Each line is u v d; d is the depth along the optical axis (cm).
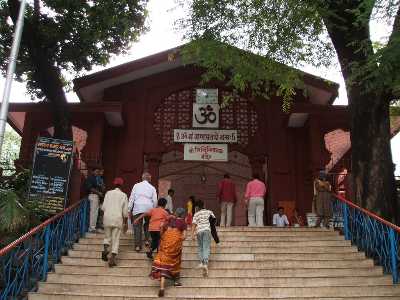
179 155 1638
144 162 1466
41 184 1000
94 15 1261
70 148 1038
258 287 686
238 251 846
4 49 1280
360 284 718
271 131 1472
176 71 1523
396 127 1452
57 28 1270
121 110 1330
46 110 1330
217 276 743
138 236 835
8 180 1091
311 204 1396
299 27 995
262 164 1450
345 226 934
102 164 1427
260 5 1002
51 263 760
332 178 1287
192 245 867
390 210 877
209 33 1039
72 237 880
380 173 895
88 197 982
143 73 1495
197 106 1484
